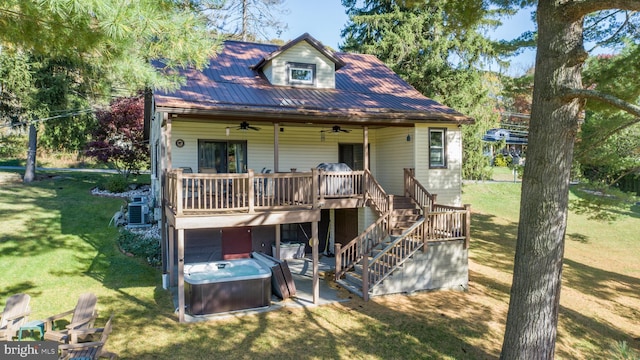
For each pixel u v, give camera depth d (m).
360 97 13.97
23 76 19.00
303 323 8.57
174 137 12.27
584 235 19.48
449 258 11.19
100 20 4.77
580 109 6.60
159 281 10.91
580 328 9.47
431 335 8.27
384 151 15.20
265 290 9.38
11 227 13.98
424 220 10.82
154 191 16.14
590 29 10.78
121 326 8.16
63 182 22.39
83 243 13.30
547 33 6.57
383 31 21.75
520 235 6.95
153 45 5.77
